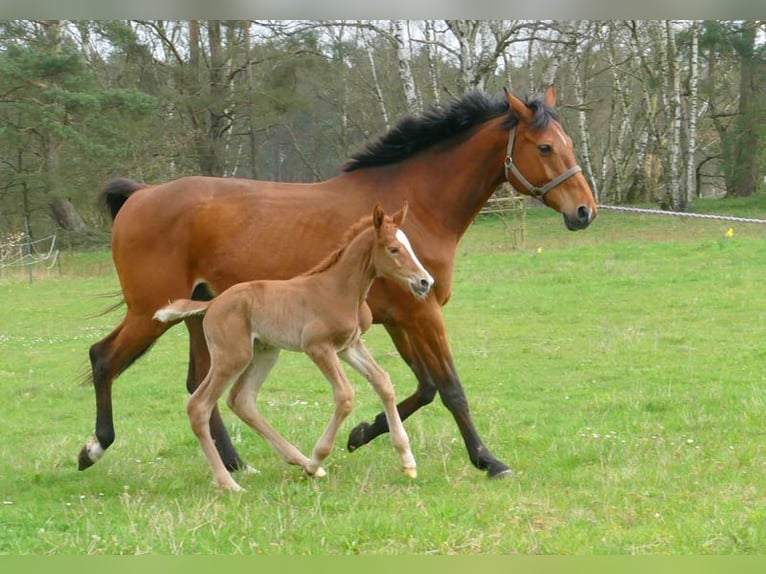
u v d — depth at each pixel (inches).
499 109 283.4
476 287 715.4
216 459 252.7
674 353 471.5
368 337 569.0
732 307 586.2
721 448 276.5
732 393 363.9
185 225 275.3
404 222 271.9
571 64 1569.9
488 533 202.4
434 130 280.7
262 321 248.2
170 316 251.0
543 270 784.3
